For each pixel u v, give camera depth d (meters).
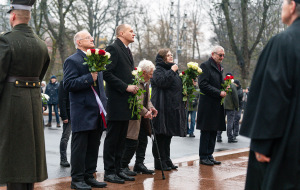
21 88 3.52
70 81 4.53
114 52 5.07
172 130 5.97
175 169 6.25
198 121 6.74
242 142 11.43
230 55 25.47
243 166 6.68
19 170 3.48
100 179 5.29
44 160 3.74
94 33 29.09
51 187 4.68
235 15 25.14
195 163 6.86
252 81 2.60
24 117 3.51
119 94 5.07
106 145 5.14
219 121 6.73
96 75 4.57
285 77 2.34
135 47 38.91
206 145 6.75
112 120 5.04
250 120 2.56
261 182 2.58
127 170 5.69
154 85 6.09
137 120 5.62
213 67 6.78
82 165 4.63
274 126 2.31
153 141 5.98
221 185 5.08
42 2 24.11
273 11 23.58
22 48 3.51
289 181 2.33
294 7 2.54
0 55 3.41
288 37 2.42
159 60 6.15
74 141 4.65
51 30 24.98
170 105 5.96
